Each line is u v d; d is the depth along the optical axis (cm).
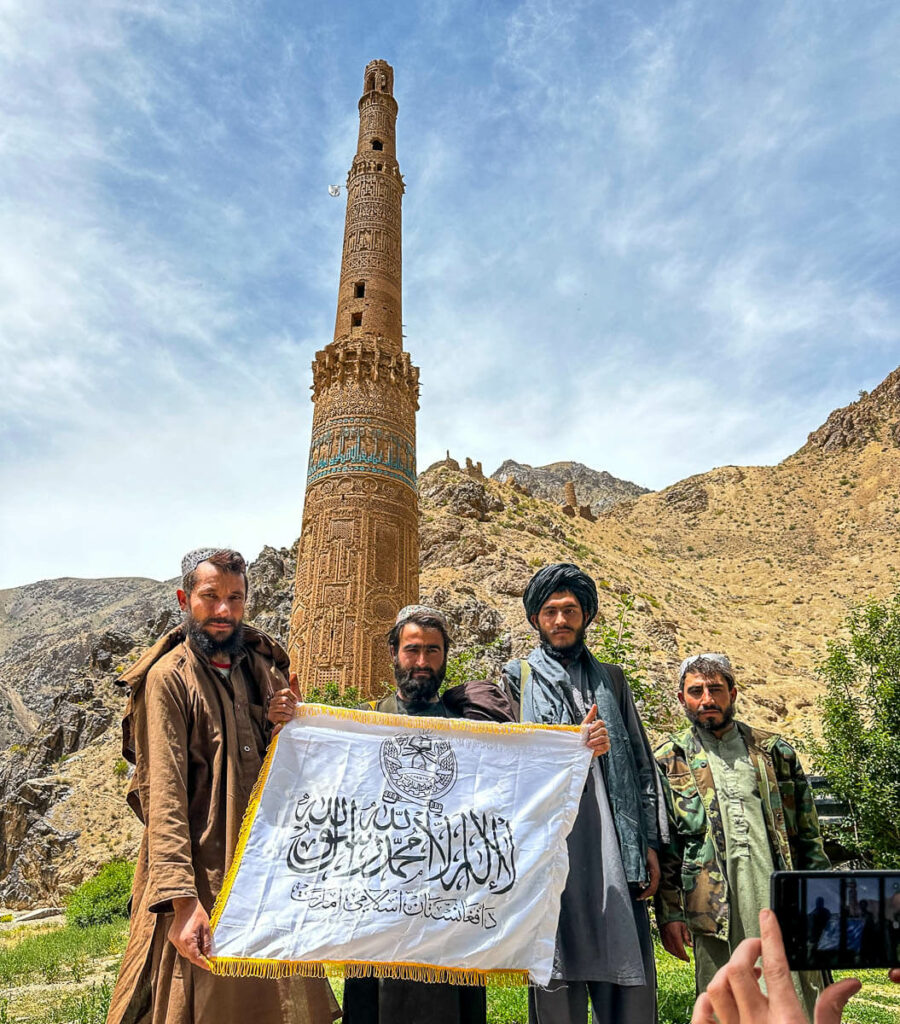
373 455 2827
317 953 333
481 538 5391
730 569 9231
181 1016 327
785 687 5412
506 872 366
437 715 451
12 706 10081
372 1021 400
